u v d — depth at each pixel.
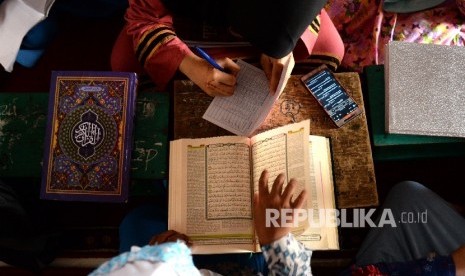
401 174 1.79
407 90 1.32
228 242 1.20
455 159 1.78
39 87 1.95
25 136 1.38
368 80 1.39
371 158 1.30
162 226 1.42
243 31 1.09
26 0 1.79
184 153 1.25
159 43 1.41
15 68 1.96
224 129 1.34
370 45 1.75
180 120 1.35
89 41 2.00
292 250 1.09
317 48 1.56
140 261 0.71
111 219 1.80
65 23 2.02
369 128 1.38
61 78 1.33
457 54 1.35
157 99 1.37
